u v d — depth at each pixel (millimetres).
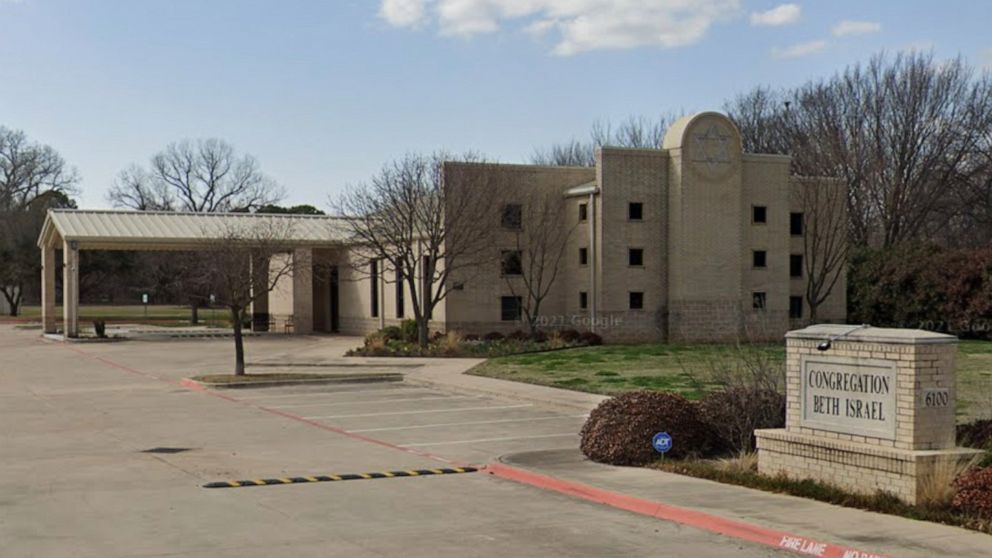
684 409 15305
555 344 39812
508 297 44062
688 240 42875
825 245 46594
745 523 10617
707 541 10305
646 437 14859
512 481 14227
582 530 10867
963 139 54688
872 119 56625
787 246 45312
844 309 47312
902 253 46969
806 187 46406
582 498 12828
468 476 14719
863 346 11820
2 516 11742
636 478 13664
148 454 17094
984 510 10352
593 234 42906
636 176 43156
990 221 54656
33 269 83250
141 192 91000
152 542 10328
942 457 11117
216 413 23328
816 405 12461
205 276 43875
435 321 44094
